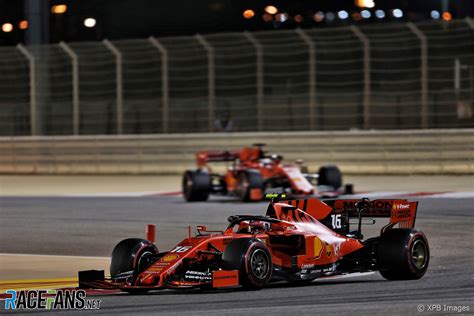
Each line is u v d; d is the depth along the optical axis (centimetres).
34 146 11206
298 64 9938
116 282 3544
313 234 3644
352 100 9756
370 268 3712
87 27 13212
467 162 8975
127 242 3575
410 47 9406
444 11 11388
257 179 7244
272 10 12169
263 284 3425
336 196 7212
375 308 3000
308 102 9956
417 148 9206
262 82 10144
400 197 7225
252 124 10244
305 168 7588
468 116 9250
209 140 10269
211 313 2958
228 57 10200
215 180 9869
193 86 10506
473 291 3375
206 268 3519
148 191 8812
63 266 4422
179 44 10425
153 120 10738
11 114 11344
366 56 9588
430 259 4366
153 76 10781
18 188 9606
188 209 6956
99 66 11075
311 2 11962
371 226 5634
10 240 5562
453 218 5894
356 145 9494
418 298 3219
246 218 3691
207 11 12581
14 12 13362
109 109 10862
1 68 11212
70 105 11062
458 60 9275
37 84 10944
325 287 3559
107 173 10838
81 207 7419
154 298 3347
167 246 5034
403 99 9550
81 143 10975
